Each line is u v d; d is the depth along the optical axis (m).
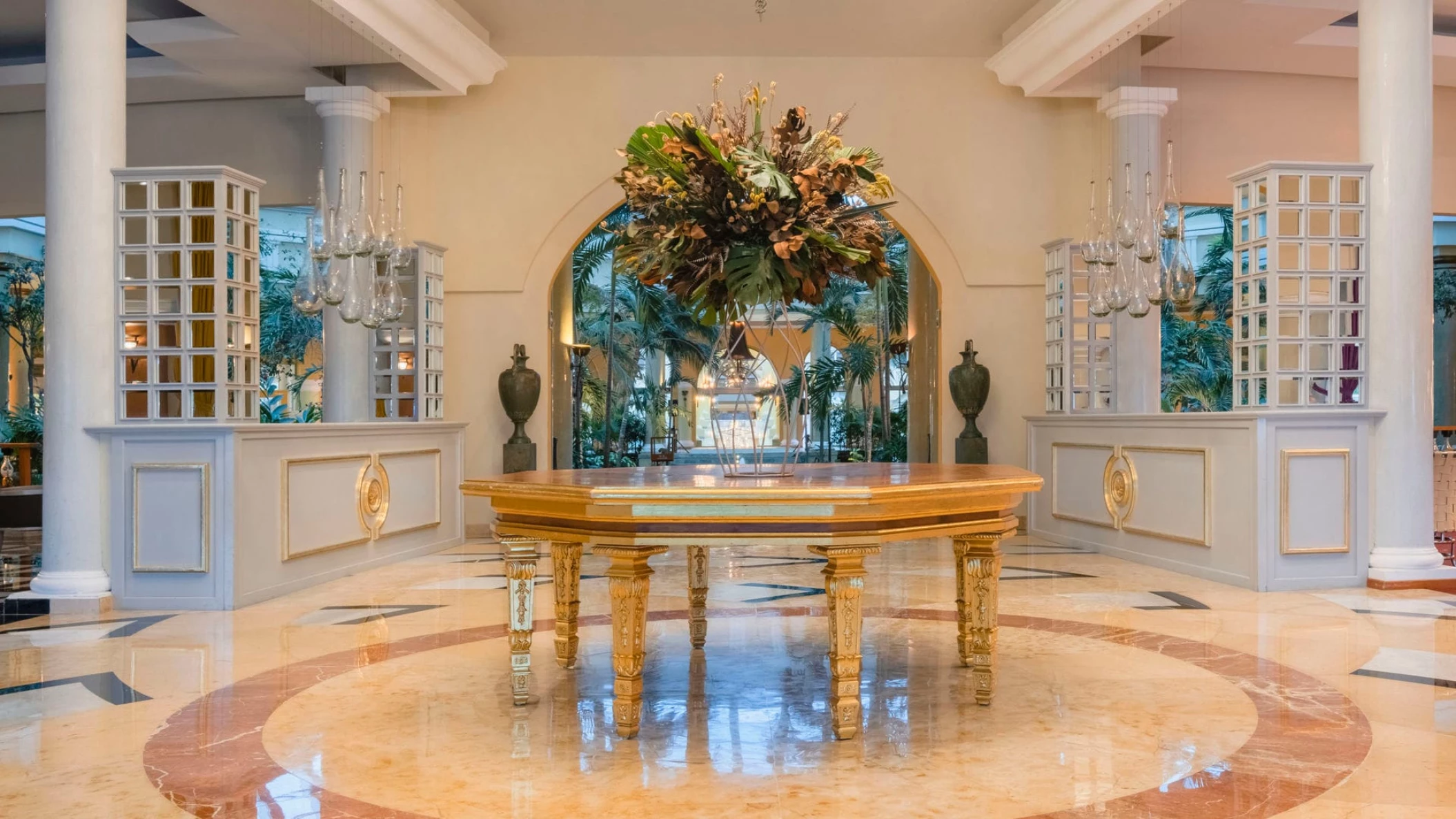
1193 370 19.72
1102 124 10.98
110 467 6.48
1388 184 7.09
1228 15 9.57
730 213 3.93
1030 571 7.75
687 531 3.47
